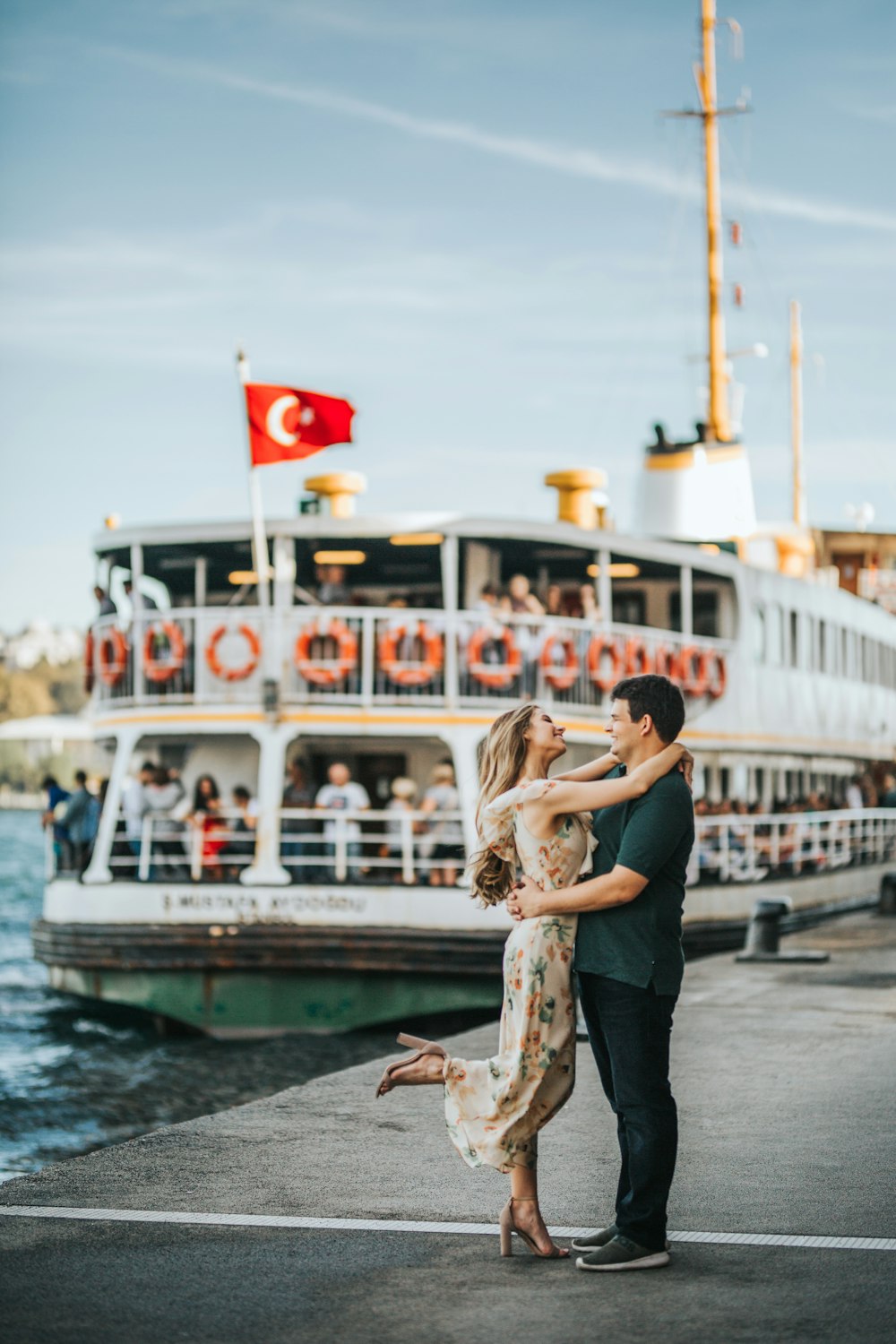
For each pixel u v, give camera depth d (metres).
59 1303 5.32
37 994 22.39
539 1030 5.78
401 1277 5.63
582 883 5.73
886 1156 7.63
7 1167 12.21
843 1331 5.04
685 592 22.05
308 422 18.59
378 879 17.17
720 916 21.25
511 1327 5.09
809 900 24.66
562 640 19.33
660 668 21.14
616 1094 5.82
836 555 43.00
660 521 28.67
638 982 5.71
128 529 19.16
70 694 189.00
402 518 18.66
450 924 16.88
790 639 26.28
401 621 18.36
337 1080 9.69
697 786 23.81
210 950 17.05
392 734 18.16
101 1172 7.20
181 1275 5.63
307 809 18.30
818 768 29.69
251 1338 5.00
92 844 19.73
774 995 13.91
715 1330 5.05
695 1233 6.21
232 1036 17.25
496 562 22.50
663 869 5.78
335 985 17.03
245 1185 6.95
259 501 18.59
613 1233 5.85
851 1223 6.36
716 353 30.77
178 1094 14.93
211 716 18.16
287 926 16.98
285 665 18.27
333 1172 7.20
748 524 28.91
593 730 19.52
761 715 24.53
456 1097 5.87
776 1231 6.24
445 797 17.78
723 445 28.91
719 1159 7.58
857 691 30.28
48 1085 15.37
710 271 30.92
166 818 18.31
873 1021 12.34
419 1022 17.59
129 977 17.53
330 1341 4.96
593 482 24.05
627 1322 5.14
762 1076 9.92
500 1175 7.12
